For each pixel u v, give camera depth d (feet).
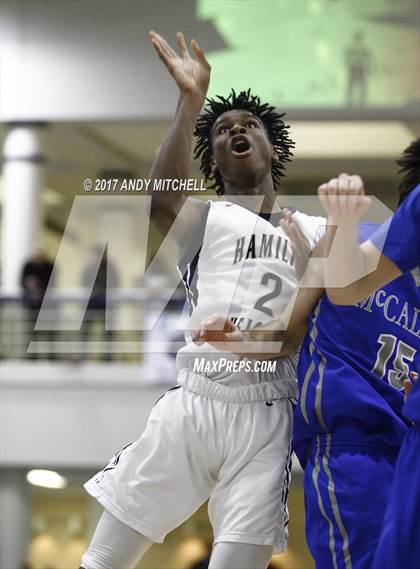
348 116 50.49
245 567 12.85
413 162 12.31
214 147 13.74
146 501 13.41
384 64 51.24
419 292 12.88
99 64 46.03
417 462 11.14
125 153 56.29
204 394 13.44
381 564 11.05
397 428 12.09
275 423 13.32
